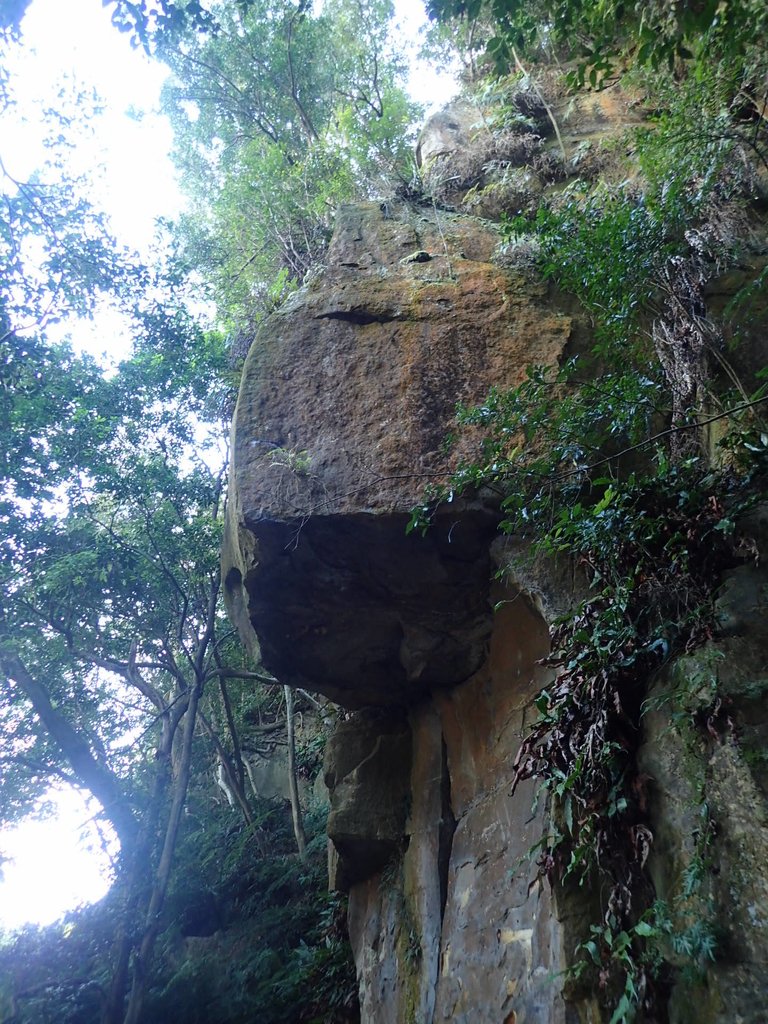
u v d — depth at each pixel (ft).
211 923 35.73
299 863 36.65
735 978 10.32
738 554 14.01
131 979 30.58
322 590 18.33
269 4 45.16
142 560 34.63
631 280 17.66
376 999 19.95
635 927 11.71
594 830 13.07
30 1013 29.43
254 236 36.78
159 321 34.40
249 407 18.74
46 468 31.76
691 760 12.23
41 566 32.73
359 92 43.57
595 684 13.65
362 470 17.47
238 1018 27.07
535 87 30.27
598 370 18.57
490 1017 14.55
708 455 16.11
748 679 12.39
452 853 18.39
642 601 14.16
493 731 18.17
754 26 16.38
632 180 22.47
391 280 20.97
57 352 32.86
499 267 20.97
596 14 17.34
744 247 18.52
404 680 21.09
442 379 18.65
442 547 17.49
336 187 33.83
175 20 18.07
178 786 30.60
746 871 10.90
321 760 44.55
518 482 16.20
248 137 47.37
